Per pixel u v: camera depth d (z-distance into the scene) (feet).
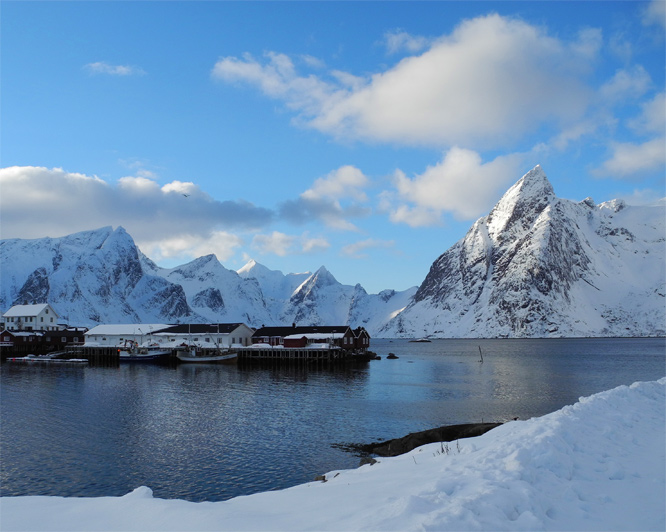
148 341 437.99
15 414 156.46
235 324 447.83
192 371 319.68
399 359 474.90
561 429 50.96
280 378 274.36
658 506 34.53
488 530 28.30
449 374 303.07
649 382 87.25
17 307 556.10
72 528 35.35
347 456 107.14
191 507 39.04
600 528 30.91
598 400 70.54
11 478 93.61
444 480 38.14
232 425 139.54
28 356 434.71
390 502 36.94
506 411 164.14
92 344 460.55
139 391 213.87
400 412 161.48
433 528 27.84
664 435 55.67
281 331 448.65
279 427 136.77
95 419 148.05
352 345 442.91
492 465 41.29
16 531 34.99
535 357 501.15
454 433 100.32
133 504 40.14
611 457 46.62
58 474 95.76
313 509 38.45
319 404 178.19
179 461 103.71
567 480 39.45
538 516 31.37
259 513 37.88
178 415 154.81
